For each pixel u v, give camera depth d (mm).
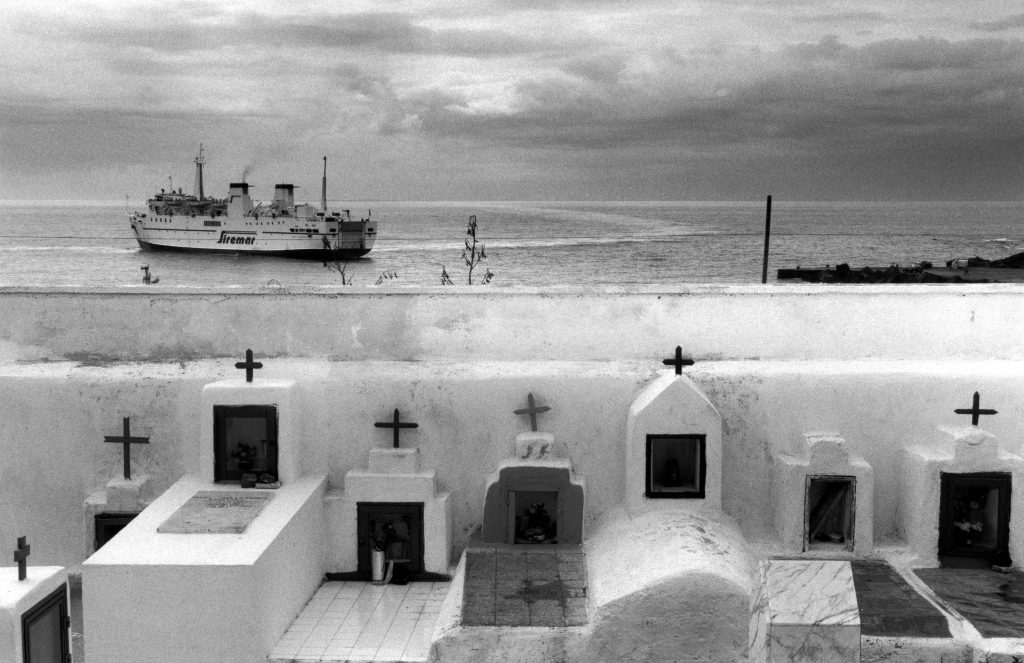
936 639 7656
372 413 9812
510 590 8617
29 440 9961
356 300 10805
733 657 8008
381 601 9164
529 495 9664
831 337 10750
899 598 8312
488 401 9781
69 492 10000
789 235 121625
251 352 9719
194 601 7711
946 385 9617
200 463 9773
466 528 9898
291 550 8656
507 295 10797
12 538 10086
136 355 10938
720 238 114062
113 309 10914
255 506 8945
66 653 7746
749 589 7988
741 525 9727
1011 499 9086
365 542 9641
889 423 9656
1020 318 10688
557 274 73500
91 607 7770
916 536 9234
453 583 8938
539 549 9445
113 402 9898
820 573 6570
